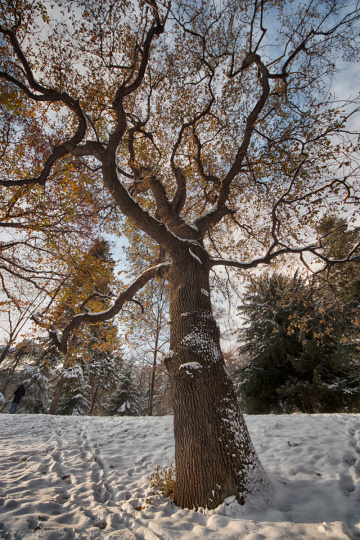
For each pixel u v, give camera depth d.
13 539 2.77
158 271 5.86
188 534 2.87
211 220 6.62
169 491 4.04
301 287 7.36
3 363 25.42
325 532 2.75
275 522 2.97
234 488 3.28
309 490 3.85
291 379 12.37
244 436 3.75
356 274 7.73
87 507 3.80
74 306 9.87
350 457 4.87
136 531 3.09
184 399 3.88
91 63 7.95
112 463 5.79
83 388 20.25
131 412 22.67
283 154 7.38
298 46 7.21
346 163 5.24
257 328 14.04
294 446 5.63
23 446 6.83
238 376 14.30
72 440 7.39
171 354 4.41
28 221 9.09
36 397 21.92
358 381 11.23
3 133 8.17
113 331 9.48
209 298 5.09
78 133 6.09
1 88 7.08
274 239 6.33
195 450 3.54
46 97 5.91
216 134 9.53
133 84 5.66
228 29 8.11
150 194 10.41
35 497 3.89
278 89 8.04
